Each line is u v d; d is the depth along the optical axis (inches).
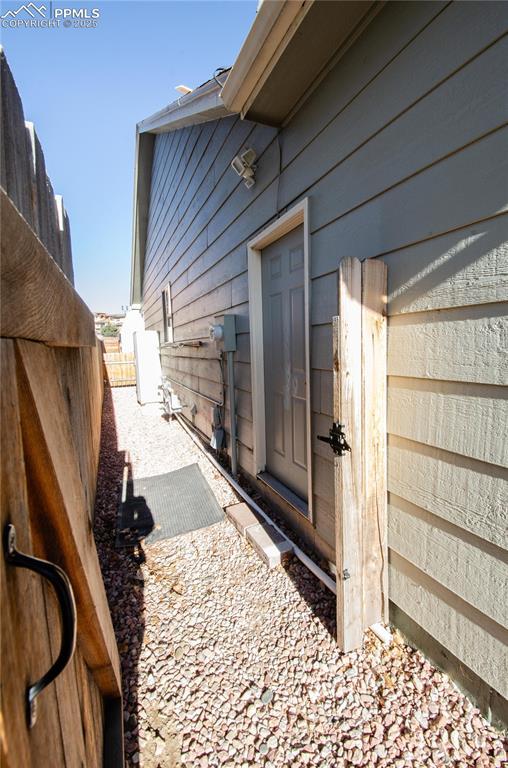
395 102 52.3
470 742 46.2
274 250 100.5
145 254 371.2
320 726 49.2
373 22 54.5
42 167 54.6
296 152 78.5
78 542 33.4
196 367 187.9
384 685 54.0
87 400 108.0
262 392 113.8
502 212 39.8
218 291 140.0
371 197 58.4
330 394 74.0
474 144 42.1
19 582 19.9
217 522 104.7
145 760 46.0
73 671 31.8
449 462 49.0
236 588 77.0
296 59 62.9
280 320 100.7
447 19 43.8
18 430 21.8
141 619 69.4
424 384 51.9
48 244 58.8
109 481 140.9
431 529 52.7
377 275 55.4
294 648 61.4
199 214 157.5
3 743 15.6
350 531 57.2
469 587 47.7
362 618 60.1
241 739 48.1
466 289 44.5
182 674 57.6
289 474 102.1
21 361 23.9
